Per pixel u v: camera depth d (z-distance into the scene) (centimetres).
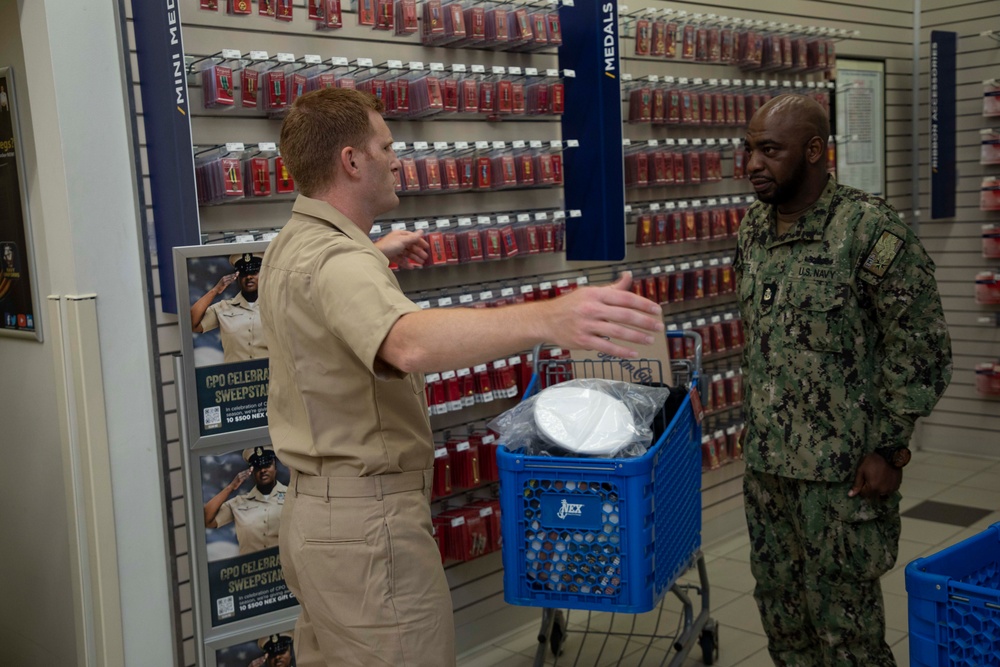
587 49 377
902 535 459
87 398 276
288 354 183
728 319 468
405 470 189
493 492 382
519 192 389
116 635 285
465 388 354
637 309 138
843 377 254
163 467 290
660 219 438
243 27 302
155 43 267
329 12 310
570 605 242
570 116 388
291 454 191
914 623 164
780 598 279
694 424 280
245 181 296
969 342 605
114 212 280
